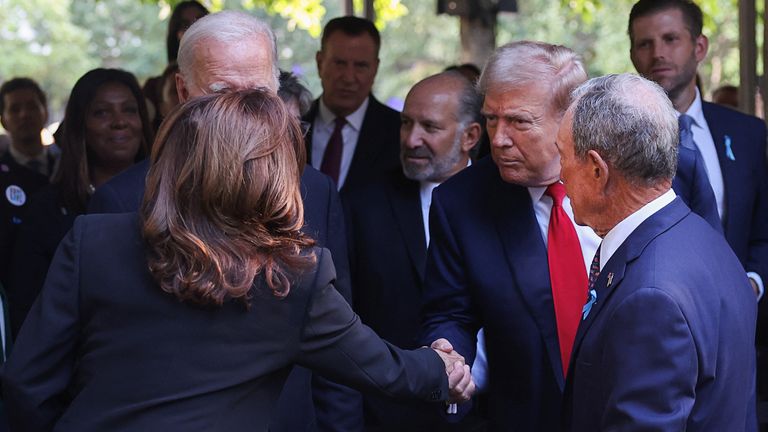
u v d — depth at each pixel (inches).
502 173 124.5
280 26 1095.6
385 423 155.3
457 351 128.0
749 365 100.6
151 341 88.9
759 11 284.5
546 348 124.6
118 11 1235.2
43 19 1235.9
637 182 98.0
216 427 88.5
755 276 171.8
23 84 274.4
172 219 88.4
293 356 92.4
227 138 88.5
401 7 461.1
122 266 90.9
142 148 180.7
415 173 164.1
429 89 163.9
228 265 87.6
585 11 582.9
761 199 176.6
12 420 93.3
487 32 381.7
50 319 91.0
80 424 88.6
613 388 94.0
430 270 134.4
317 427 125.6
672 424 90.7
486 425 132.1
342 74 214.5
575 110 100.1
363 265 168.4
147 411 88.0
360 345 95.6
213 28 117.0
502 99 121.6
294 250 91.0
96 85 170.9
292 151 91.9
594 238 125.7
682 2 181.8
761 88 249.4
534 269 125.6
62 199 167.5
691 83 182.1
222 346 89.2
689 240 97.9
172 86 215.6
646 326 92.6
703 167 136.1
